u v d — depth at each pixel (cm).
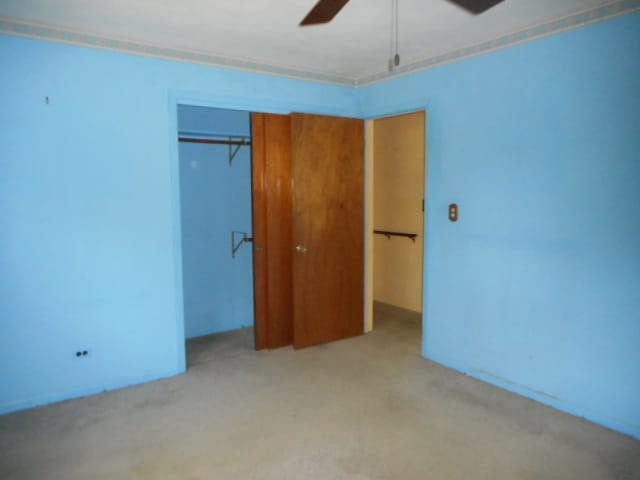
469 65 307
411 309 511
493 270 304
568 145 259
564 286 267
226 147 436
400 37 292
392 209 525
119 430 252
